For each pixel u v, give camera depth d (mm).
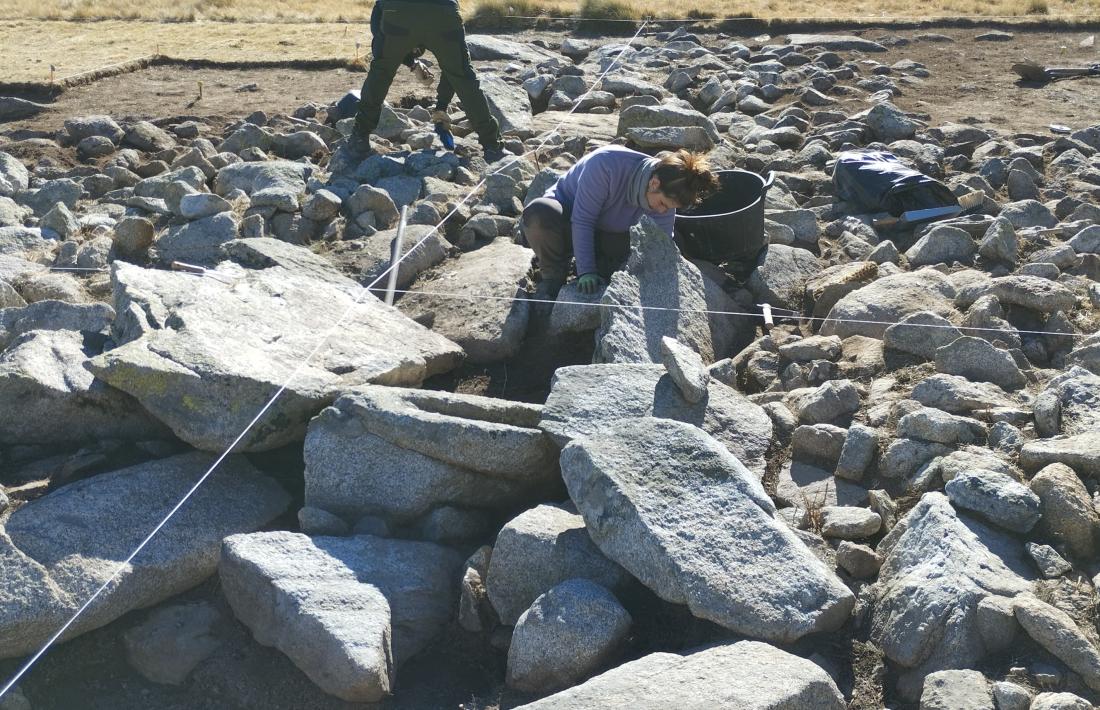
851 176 6879
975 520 3699
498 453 4109
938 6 13648
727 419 4352
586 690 3121
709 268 5836
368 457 4207
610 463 3684
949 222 6262
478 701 3570
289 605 3650
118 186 7641
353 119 8680
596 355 4855
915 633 3334
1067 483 3666
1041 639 3189
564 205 5566
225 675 3785
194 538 4070
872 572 3713
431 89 10211
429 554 4004
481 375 5293
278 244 5895
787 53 11055
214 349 4535
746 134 8523
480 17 13328
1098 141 7840
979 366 4605
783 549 3512
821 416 4496
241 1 16531
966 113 8812
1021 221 6301
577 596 3512
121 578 3850
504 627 3807
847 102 9320
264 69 11297
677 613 3607
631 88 9812
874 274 5750
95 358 4441
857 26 12461
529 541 3768
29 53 12039
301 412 4438
